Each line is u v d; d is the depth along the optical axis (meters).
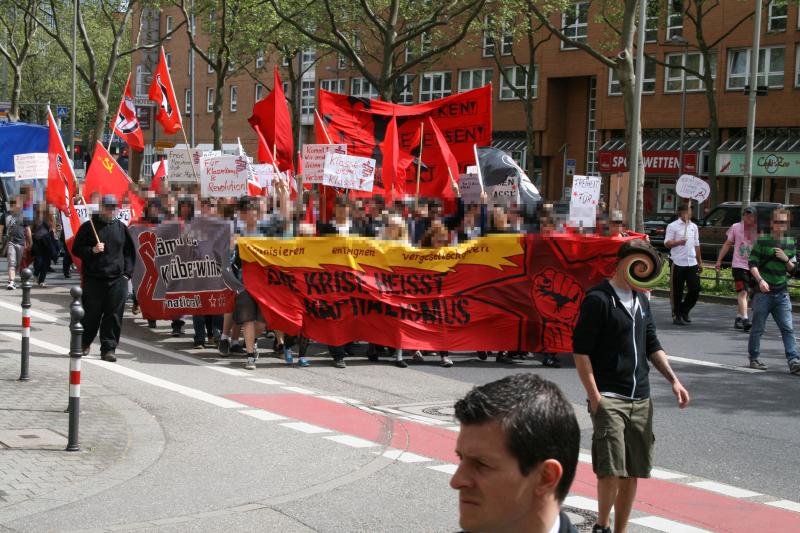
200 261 13.70
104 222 12.42
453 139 17.31
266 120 17.45
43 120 69.06
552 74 54.75
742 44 47.19
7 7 46.00
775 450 8.83
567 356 14.30
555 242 13.19
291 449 8.42
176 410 9.81
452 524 6.45
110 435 8.62
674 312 17.81
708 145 48.19
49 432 8.60
